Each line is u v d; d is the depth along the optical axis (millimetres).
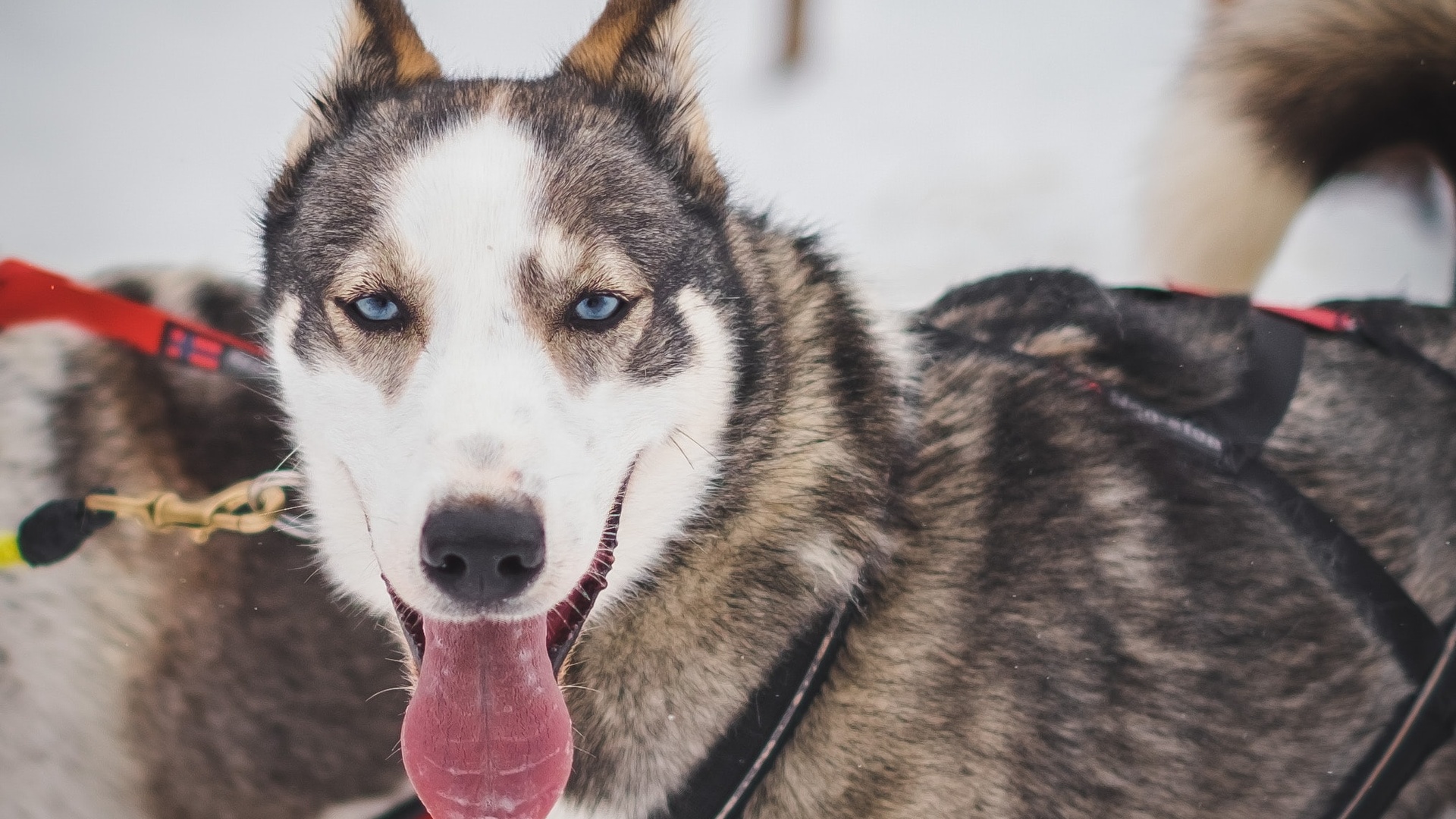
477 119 1562
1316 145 2375
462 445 1343
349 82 1703
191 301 2152
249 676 2035
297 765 2078
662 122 1643
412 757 1440
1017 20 5586
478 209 1454
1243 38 2369
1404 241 4012
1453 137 2289
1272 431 1760
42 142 4465
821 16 5340
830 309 1657
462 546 1304
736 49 5281
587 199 1506
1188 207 2447
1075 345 1874
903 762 1578
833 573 1557
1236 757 1673
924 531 1634
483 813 1423
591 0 5594
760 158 4535
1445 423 1886
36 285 2027
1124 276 4031
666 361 1524
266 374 1826
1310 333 1926
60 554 1683
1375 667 1724
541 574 1347
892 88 5016
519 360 1424
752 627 1568
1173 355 1814
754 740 1557
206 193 4273
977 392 1731
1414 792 1811
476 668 1460
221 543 2016
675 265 1556
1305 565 1719
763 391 1595
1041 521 1668
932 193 4332
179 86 4867
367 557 1623
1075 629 1640
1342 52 2258
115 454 1993
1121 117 4785
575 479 1395
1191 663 1666
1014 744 1611
